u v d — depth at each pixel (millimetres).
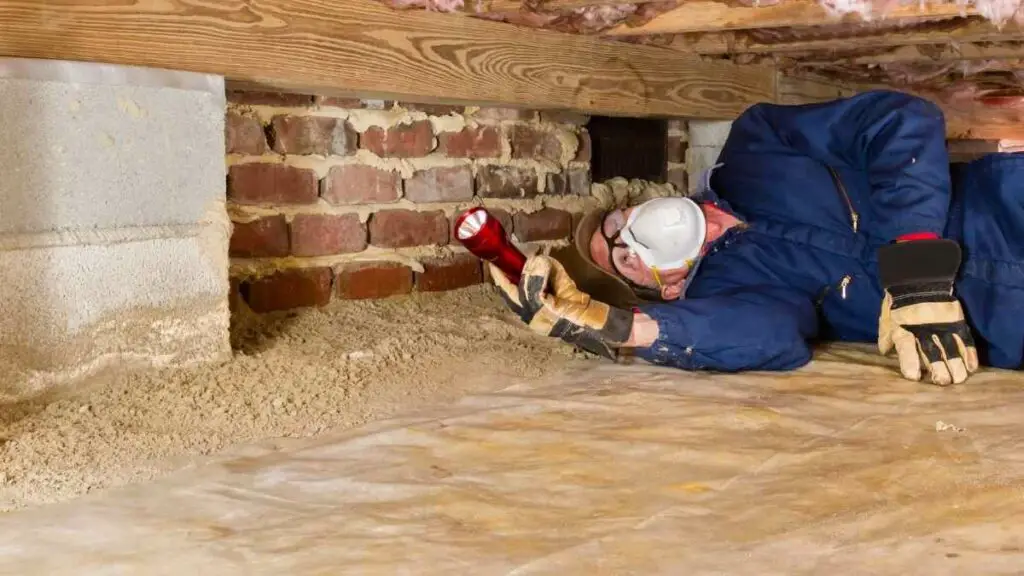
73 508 1239
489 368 1965
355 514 1204
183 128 1648
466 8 2086
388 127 2295
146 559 1076
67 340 1520
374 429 1582
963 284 1922
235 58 1703
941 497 1193
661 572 1003
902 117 1975
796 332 1949
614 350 1983
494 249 1896
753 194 2219
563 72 2402
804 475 1304
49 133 1476
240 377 1710
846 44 2529
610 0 1985
